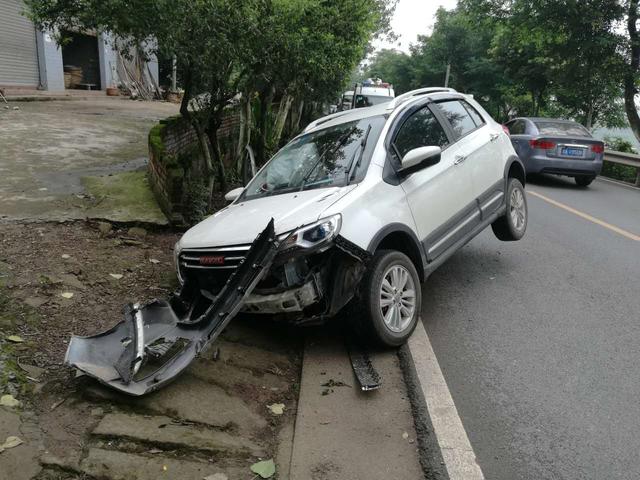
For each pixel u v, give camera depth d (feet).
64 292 15.70
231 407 11.93
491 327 16.31
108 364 11.97
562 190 41.16
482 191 19.48
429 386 13.03
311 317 13.94
